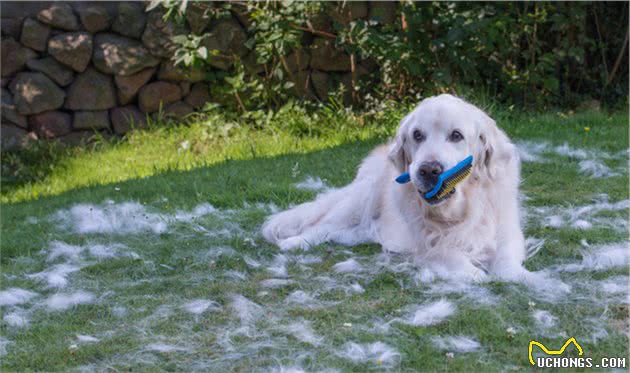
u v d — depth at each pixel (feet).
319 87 17.81
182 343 8.61
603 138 14.28
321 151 14.87
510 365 8.05
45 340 8.82
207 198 12.52
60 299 9.52
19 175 15.96
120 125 17.49
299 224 11.03
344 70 17.97
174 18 16.10
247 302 9.21
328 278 9.65
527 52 17.25
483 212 9.93
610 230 10.55
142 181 13.96
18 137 17.04
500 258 9.77
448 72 15.83
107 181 15.07
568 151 13.52
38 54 17.19
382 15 17.04
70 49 16.99
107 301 9.51
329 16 17.58
